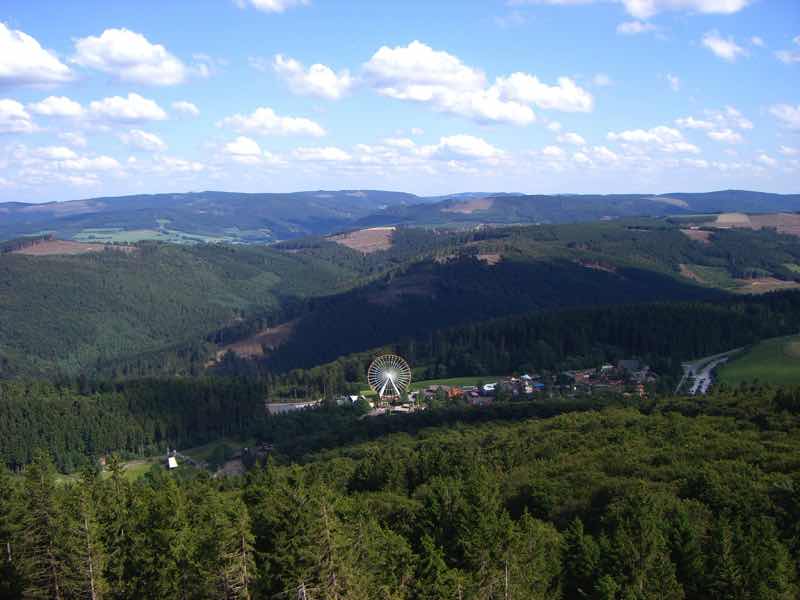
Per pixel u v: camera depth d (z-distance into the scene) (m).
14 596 60.69
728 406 119.00
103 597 60.09
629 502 66.44
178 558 59.56
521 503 79.94
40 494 63.19
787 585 54.12
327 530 51.25
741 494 68.00
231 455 173.12
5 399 194.00
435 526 69.69
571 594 60.31
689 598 57.53
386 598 55.56
